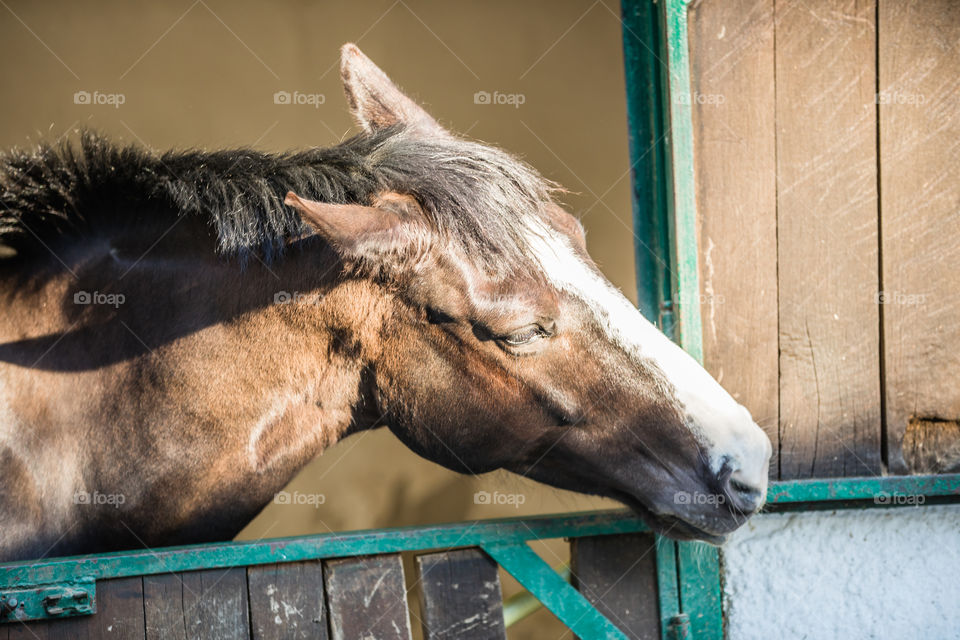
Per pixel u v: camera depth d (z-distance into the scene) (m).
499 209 1.66
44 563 1.57
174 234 1.75
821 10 1.97
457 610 1.76
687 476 1.68
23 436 1.67
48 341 1.72
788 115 1.98
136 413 1.72
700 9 1.93
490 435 1.76
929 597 2.05
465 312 1.66
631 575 1.91
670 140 1.91
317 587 1.70
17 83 4.96
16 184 1.72
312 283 1.71
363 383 1.78
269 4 5.26
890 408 2.05
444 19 5.44
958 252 2.05
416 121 2.03
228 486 1.77
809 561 2.01
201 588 1.65
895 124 2.01
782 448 2.02
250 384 1.74
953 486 1.99
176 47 5.16
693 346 1.93
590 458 1.75
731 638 1.98
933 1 2.00
